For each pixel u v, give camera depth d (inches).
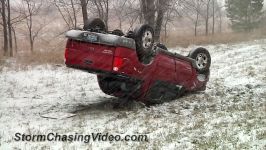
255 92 552.1
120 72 438.3
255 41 1331.2
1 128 402.6
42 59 868.6
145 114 450.9
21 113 468.8
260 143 326.6
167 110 469.4
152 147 331.6
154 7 802.8
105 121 424.5
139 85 467.5
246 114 427.2
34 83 664.4
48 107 498.9
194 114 446.6
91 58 443.5
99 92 589.6
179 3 836.6
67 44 455.5
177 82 514.0
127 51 437.7
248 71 732.7
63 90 609.9
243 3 1872.5
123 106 493.0
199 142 339.0
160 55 482.9
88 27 467.5
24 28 1729.8
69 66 458.3
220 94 546.6
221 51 1085.8
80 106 501.4
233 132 361.4
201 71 553.9
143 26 449.1
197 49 548.7
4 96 568.7
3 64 817.5
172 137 358.0
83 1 932.6
